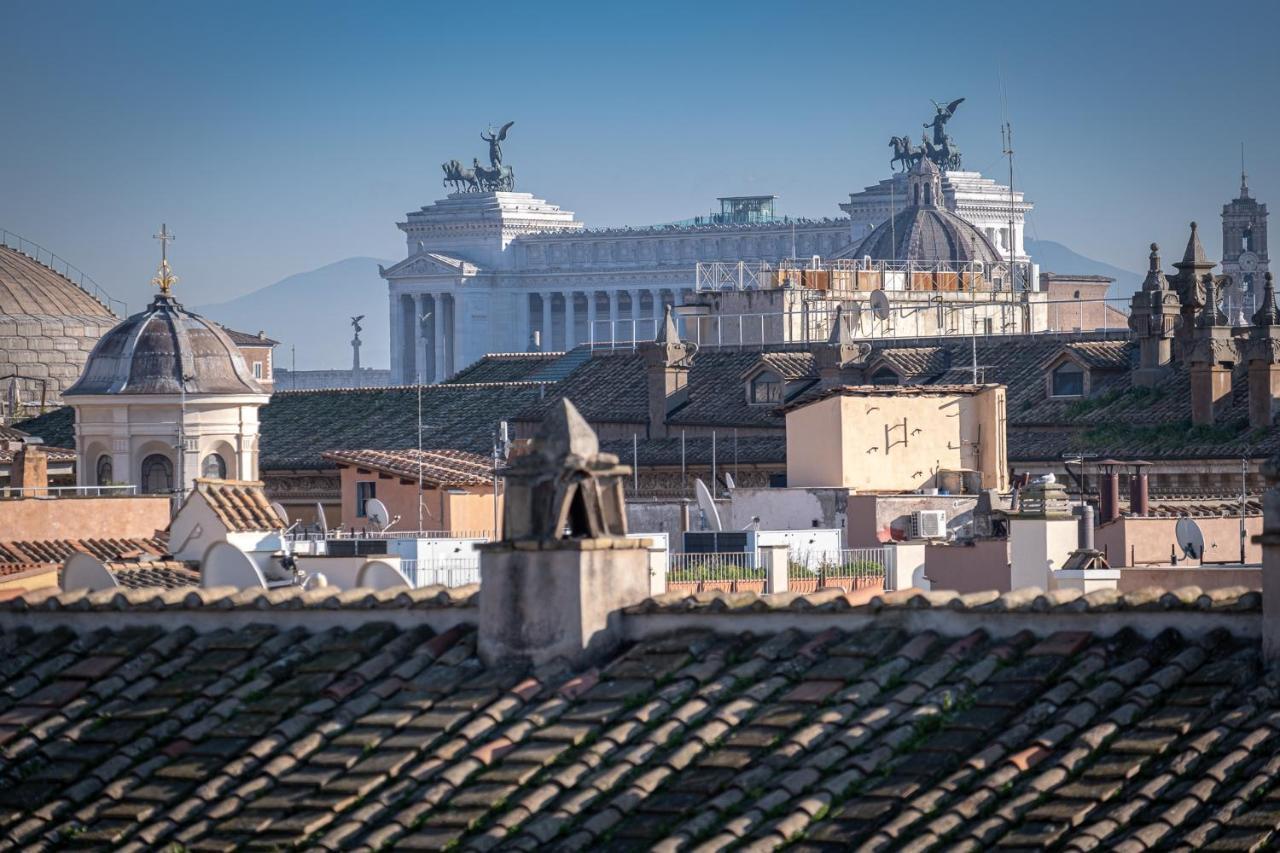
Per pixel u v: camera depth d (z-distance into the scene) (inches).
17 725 2940.5
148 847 2691.9
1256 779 2379.4
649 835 2522.1
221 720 2876.5
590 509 2886.3
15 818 2775.6
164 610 3100.4
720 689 2711.6
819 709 2655.0
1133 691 2556.6
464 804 2623.0
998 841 2396.7
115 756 2854.3
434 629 2970.0
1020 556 5275.6
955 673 2657.5
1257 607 2596.0
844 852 2432.3
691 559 6151.6
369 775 2706.7
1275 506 2559.1
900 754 2549.2
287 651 2987.2
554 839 2546.8
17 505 7322.8
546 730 2711.6
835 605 2787.9
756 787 2546.8
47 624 3147.1
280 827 2659.9
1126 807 2394.2
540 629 2839.6
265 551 5521.7
